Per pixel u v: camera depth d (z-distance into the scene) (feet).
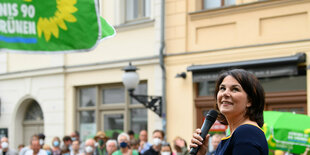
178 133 34.06
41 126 44.65
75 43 10.45
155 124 35.55
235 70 7.76
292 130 19.89
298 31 29.19
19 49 10.11
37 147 29.53
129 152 26.40
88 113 40.60
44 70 42.75
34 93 43.88
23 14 10.19
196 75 32.89
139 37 36.76
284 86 30.22
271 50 29.94
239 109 7.57
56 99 41.98
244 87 7.59
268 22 30.48
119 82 38.22
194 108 33.58
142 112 37.40
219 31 32.60
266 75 29.37
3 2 10.07
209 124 8.69
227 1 33.24
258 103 7.67
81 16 10.51
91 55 39.73
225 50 32.01
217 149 7.60
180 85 34.12
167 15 35.29
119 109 38.60
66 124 41.27
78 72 40.65
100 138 31.53
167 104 34.76
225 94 7.60
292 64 28.40
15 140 45.68
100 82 39.04
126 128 37.91
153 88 35.68
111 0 36.68
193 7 34.17
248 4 31.17
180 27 34.45
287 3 29.66
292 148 19.88
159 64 35.37
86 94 40.83
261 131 7.16
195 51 33.53
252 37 31.01
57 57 41.88
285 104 30.04
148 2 37.09
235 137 7.13
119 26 37.37
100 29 10.55
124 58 37.58
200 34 33.60
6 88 46.50
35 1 10.27
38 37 10.25
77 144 31.63
